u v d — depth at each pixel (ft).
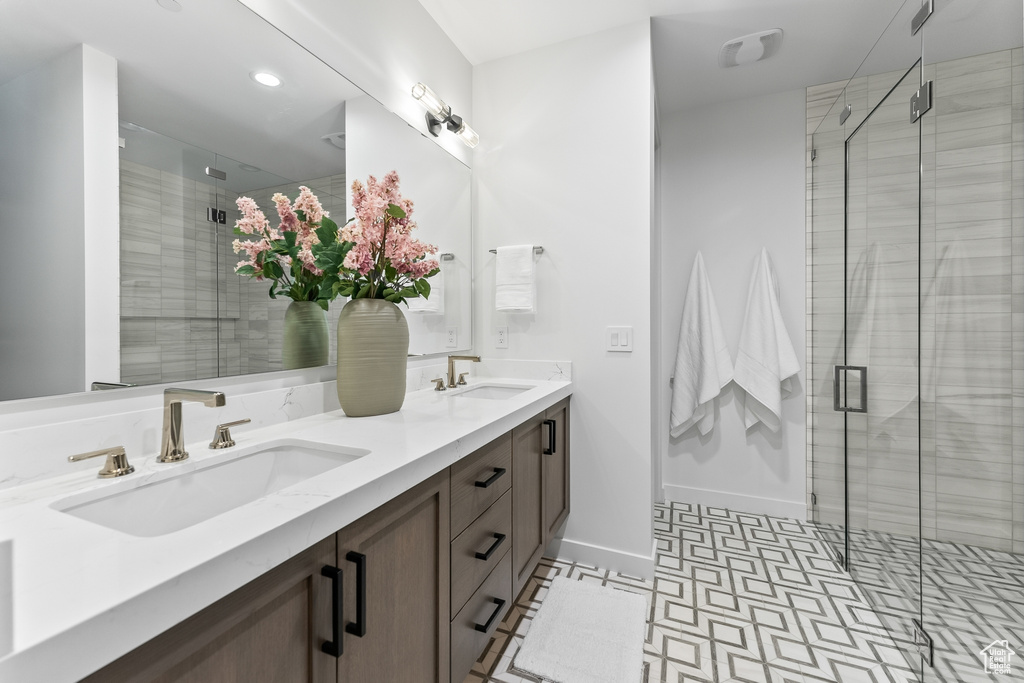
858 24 6.42
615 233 6.57
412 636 2.99
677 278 9.01
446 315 6.74
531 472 5.25
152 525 2.57
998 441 3.38
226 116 3.61
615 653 4.62
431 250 4.67
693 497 8.88
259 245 3.90
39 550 1.70
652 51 6.82
